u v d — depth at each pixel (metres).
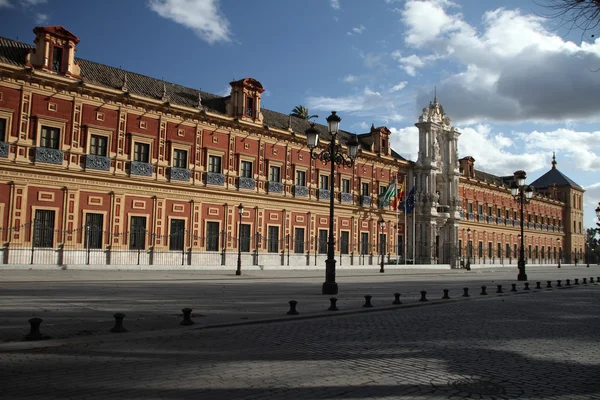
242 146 43.03
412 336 11.11
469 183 73.56
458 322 13.47
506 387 7.11
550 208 98.12
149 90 39.25
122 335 10.33
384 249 56.34
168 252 37.53
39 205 31.73
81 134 33.72
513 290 24.77
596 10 8.56
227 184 41.59
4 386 6.72
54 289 19.58
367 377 7.49
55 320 11.95
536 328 12.70
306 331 11.54
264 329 11.72
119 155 35.41
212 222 40.69
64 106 33.03
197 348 9.37
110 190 34.88
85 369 7.69
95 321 12.01
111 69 38.69
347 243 52.12
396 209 55.22
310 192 48.53
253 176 43.69
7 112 30.66
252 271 38.75
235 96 43.19
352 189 52.94
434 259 60.97
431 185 61.56
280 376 7.47
